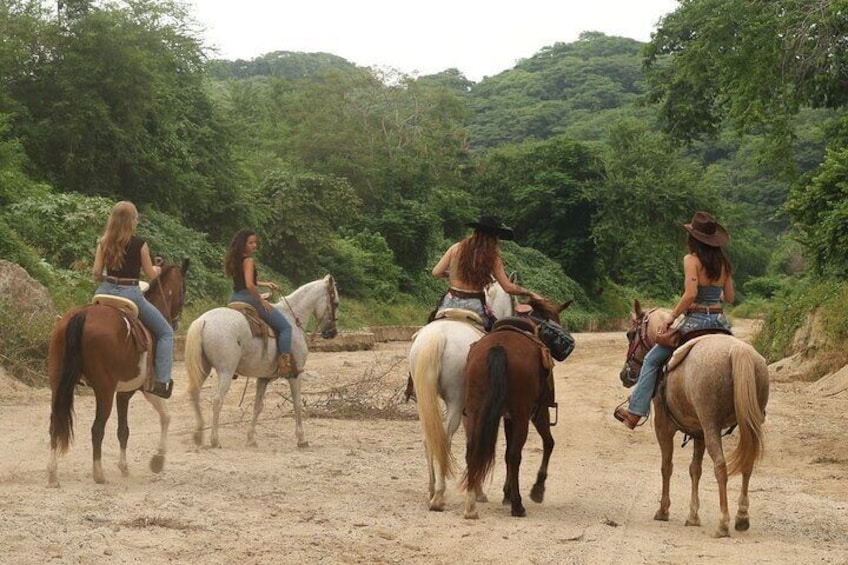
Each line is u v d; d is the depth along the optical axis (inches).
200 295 1218.0
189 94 1451.8
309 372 847.7
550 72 6210.6
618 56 6446.9
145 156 1280.8
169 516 308.2
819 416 662.5
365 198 2116.1
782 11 1085.8
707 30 1114.7
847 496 410.6
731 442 561.3
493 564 276.2
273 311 478.6
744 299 3277.6
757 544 309.4
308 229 1599.4
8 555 255.9
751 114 1079.6
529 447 530.6
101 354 349.1
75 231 1056.8
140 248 373.1
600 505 377.1
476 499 366.0
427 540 300.5
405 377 856.9
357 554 279.4
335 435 537.6
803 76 1093.1
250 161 1812.3
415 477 418.0
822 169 1075.3
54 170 1222.3
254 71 5733.3
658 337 342.0
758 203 4035.4
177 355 990.4
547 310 380.5
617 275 2844.5
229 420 577.0
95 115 1209.4
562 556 287.4
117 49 1222.9
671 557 290.0
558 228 2502.5
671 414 340.5
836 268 1019.9
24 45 1206.9
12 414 561.3
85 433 498.6
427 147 2428.6
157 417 573.9
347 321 1534.2
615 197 2418.8
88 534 280.2
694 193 2438.5
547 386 354.9
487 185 2596.0
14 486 353.1
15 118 1184.8
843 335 899.4
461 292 371.6
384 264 1844.2
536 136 5187.0
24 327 724.7
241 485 377.1
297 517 322.0
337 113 2252.7
